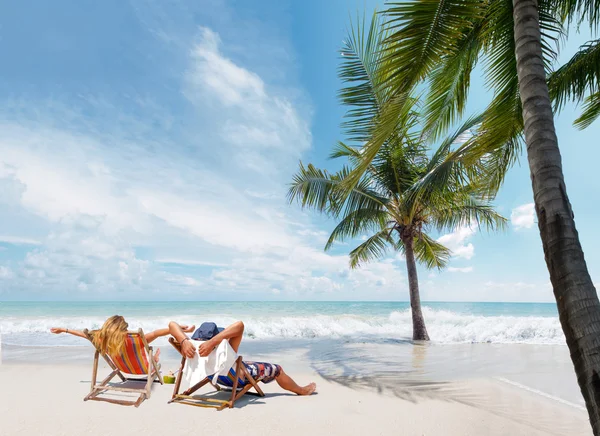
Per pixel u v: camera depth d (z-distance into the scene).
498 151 6.41
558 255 2.26
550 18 4.88
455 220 12.19
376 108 6.80
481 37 4.81
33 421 3.36
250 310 41.19
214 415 3.57
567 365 6.82
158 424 3.32
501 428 3.40
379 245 13.59
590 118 6.73
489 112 5.33
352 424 3.42
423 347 9.59
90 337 4.11
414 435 3.19
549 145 2.51
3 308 39.34
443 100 5.73
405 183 11.43
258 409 3.78
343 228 12.03
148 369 4.13
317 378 5.64
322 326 14.23
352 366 6.74
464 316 21.06
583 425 3.53
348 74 7.02
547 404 4.23
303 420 3.49
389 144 10.41
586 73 5.34
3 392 4.36
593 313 2.11
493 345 9.95
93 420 3.40
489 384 5.22
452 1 3.87
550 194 2.39
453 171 8.72
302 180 11.49
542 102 2.63
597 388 2.00
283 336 12.59
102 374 5.50
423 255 14.35
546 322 12.55
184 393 4.11
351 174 4.71
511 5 4.40
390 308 43.62
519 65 2.87
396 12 4.02
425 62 4.23
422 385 5.16
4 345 9.09
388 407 4.00
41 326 14.40
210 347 3.79
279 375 4.40
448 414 3.78
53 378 5.17
